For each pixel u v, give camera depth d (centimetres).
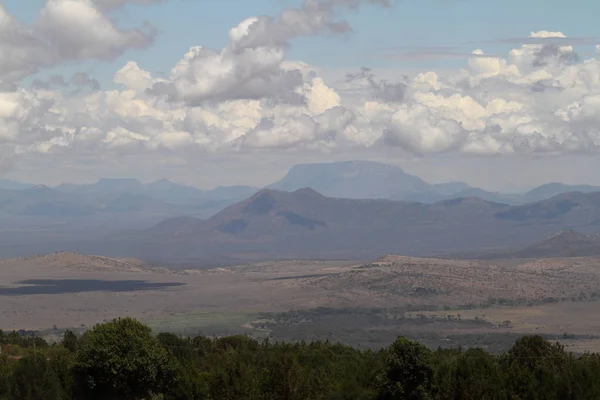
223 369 15188
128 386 14900
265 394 14262
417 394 13525
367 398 14262
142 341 15200
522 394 14688
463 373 14412
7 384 14712
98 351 14825
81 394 14950
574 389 14712
